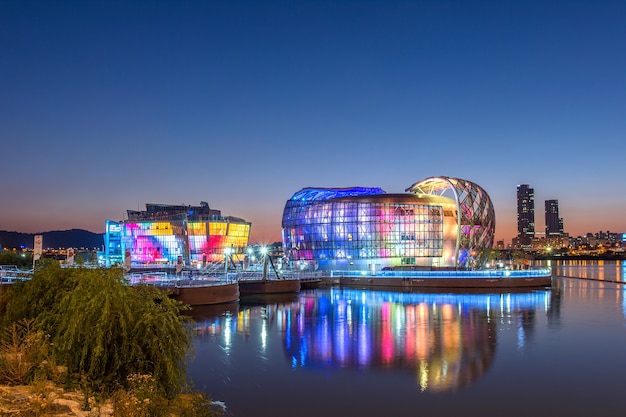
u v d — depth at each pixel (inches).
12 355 642.2
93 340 636.7
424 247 4862.2
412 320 1903.3
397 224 4857.3
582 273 6058.1
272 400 926.4
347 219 4926.2
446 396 946.7
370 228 4869.6
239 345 1405.0
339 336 1549.0
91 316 651.5
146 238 5270.7
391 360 1216.2
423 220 4862.2
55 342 648.4
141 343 663.1
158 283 2226.9
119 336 659.4
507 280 3481.8
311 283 3690.9
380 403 908.0
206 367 1155.9
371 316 2026.3
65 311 703.1
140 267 4298.7
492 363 1185.4
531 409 876.6
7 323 772.6
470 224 4827.8
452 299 2760.8
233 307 2276.1
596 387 999.0
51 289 806.5
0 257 3262.8
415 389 986.7
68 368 634.2
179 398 692.1
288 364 1182.3
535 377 1067.9
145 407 544.1
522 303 2509.8
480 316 2009.1
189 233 5315.0
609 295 2947.8
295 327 1729.8
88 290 694.5
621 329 1665.8
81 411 539.8
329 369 1136.2
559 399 928.3
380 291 3371.1
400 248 4845.0
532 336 1536.7
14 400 537.3
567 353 1293.1
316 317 1993.1
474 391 973.2
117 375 635.5
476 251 4945.9
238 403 911.7
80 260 940.0
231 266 4343.0
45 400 518.6
